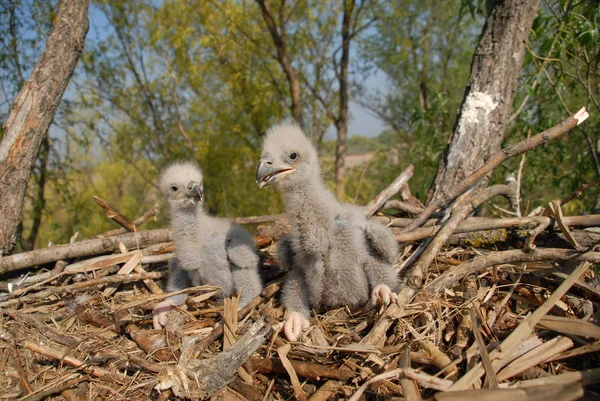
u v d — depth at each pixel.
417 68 3.00
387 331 0.52
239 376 0.48
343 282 0.57
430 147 1.64
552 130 0.66
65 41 0.76
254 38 2.65
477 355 0.44
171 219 0.65
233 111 2.76
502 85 0.82
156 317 0.58
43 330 0.58
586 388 0.41
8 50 1.41
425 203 0.85
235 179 2.84
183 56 2.67
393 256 0.57
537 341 0.45
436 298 0.53
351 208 0.63
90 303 0.63
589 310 0.49
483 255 0.57
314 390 0.46
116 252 0.76
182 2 2.60
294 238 0.57
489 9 0.86
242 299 0.63
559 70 1.06
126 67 2.83
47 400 0.50
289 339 0.53
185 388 0.45
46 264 0.75
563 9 0.96
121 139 2.80
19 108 0.74
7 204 0.73
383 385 0.44
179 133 3.01
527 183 1.24
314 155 0.59
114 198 3.47
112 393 0.49
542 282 0.55
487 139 0.81
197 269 0.65
